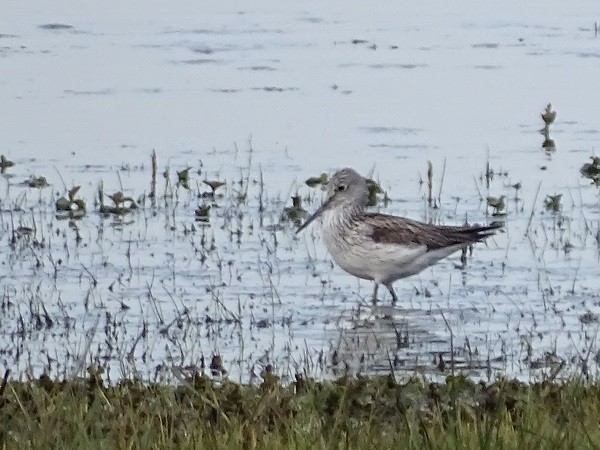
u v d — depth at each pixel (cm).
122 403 997
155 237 1706
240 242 1695
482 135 2194
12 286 1510
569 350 1295
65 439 910
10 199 1852
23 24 3011
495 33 2984
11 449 889
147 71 2592
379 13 3231
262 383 1057
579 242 1681
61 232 1720
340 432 918
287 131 2216
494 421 918
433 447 876
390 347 1316
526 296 1494
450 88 2494
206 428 931
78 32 2939
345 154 2084
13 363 1263
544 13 3225
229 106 2356
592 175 1956
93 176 1972
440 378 1206
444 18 3170
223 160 2056
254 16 3170
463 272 1597
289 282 1551
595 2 3359
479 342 1334
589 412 952
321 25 3077
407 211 1802
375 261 1514
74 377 1057
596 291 1508
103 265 1592
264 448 888
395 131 2217
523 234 1720
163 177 1973
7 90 2436
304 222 1747
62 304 1446
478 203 1845
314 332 1370
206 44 2848
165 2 3306
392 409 988
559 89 2484
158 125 2244
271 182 1941
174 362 1250
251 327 1380
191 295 1485
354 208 1555
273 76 2575
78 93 2428
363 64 2675
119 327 1374
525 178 1955
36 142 2141
